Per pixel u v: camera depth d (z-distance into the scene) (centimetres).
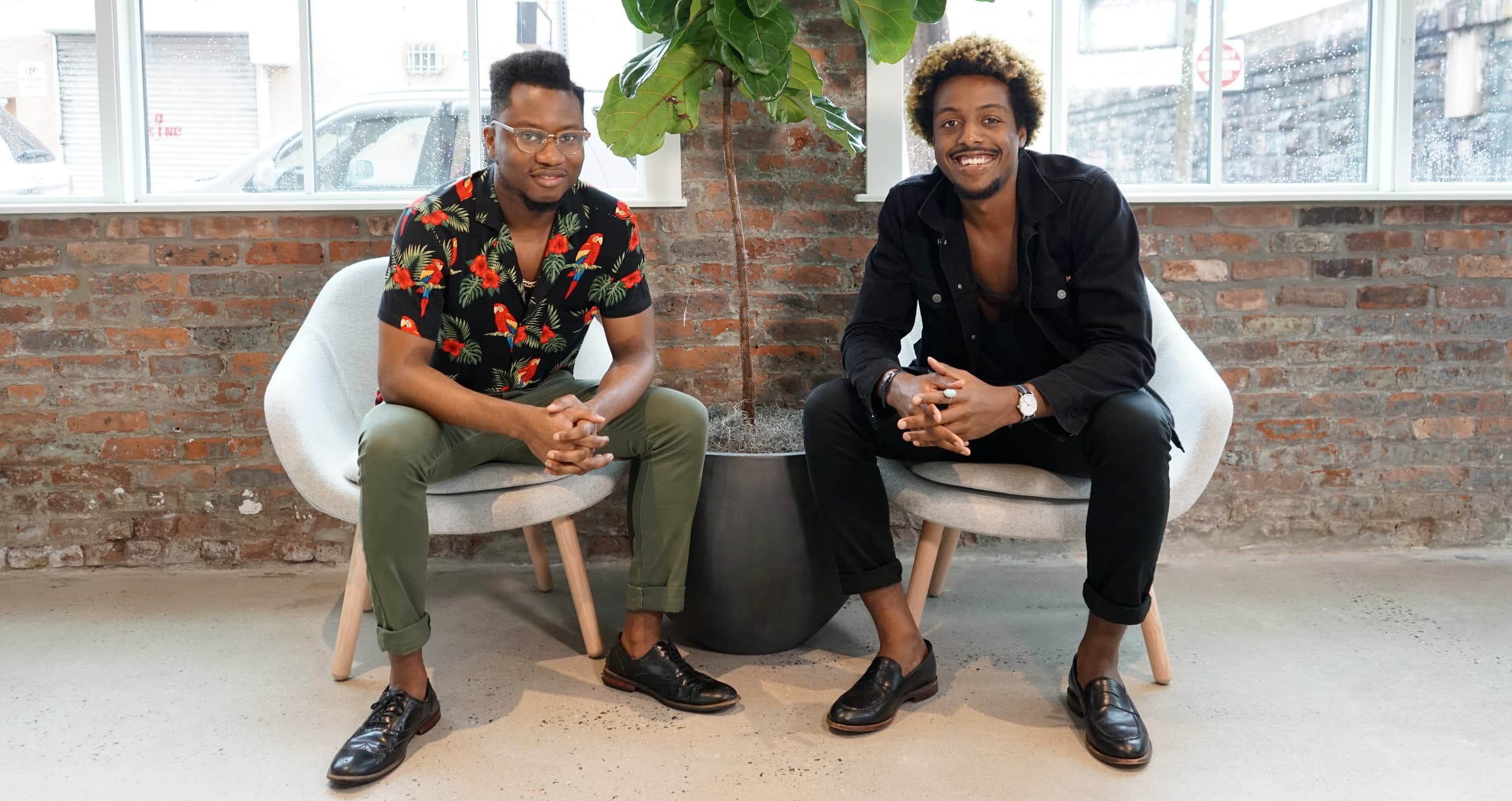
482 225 181
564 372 211
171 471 257
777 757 164
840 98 254
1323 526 268
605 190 263
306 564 262
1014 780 156
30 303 251
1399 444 265
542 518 187
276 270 252
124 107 253
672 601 186
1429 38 264
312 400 196
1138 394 175
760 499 194
